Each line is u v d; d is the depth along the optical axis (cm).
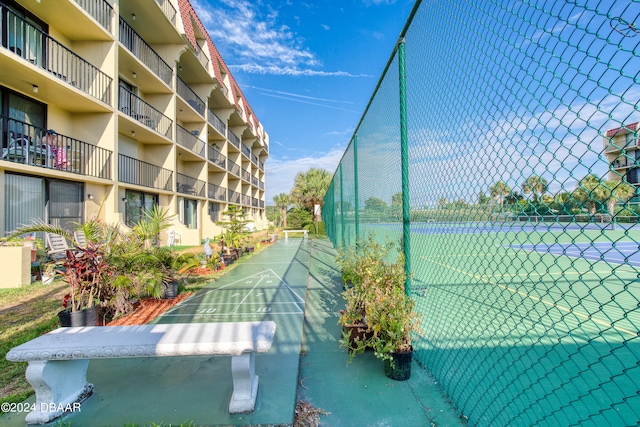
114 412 226
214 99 2225
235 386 228
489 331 345
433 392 247
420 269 336
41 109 916
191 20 1658
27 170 751
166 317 452
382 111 426
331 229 1641
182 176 1719
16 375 282
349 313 327
